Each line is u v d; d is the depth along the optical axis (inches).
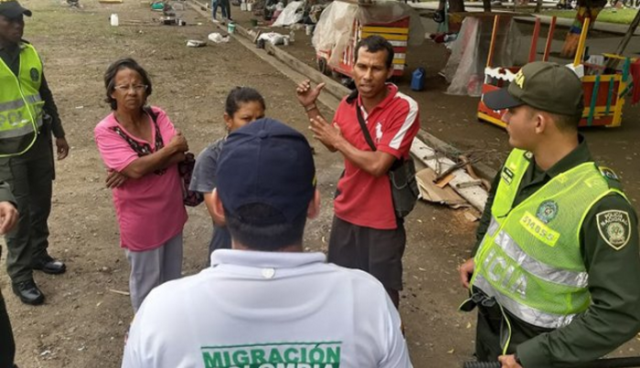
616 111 315.9
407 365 49.7
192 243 185.5
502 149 277.3
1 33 133.4
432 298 156.8
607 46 615.8
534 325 73.8
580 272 69.2
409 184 116.4
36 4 1005.2
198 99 376.8
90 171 243.8
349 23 399.9
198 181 107.0
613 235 63.5
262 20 816.9
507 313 77.5
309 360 46.1
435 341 138.1
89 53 539.8
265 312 45.4
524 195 75.7
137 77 111.9
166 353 44.8
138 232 116.0
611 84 309.0
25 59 138.3
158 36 668.7
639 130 315.3
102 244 180.9
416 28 421.7
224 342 45.2
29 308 145.2
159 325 45.1
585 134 307.7
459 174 234.2
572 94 68.6
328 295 46.7
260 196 45.7
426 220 206.8
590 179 67.8
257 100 106.8
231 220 46.9
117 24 749.9
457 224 204.2
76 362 126.9
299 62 482.9
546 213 70.3
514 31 389.1
